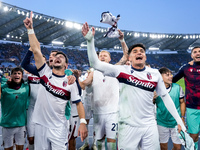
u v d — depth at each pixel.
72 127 3.71
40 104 2.50
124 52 3.13
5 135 3.27
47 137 2.45
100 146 3.36
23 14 23.50
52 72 2.57
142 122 2.28
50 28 28.91
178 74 3.74
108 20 2.47
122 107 2.36
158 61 41.09
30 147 3.43
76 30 31.81
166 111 3.15
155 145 2.30
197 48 3.44
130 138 2.29
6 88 3.21
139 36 36.69
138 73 2.32
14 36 28.59
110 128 3.20
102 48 39.62
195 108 3.47
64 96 2.50
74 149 3.74
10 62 25.89
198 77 3.44
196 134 3.47
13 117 3.22
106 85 3.30
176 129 2.49
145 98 2.29
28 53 2.55
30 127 3.39
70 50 35.62
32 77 3.50
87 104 4.38
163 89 2.43
